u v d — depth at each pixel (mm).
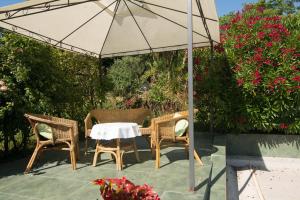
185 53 9148
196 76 7387
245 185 5969
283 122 7039
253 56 6852
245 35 7008
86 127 5750
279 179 6246
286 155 7148
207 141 7039
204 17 5094
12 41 5449
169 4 5242
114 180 2096
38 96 5801
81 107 7586
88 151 6266
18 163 5402
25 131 6055
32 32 5840
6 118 5594
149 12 6145
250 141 7344
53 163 5305
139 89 11711
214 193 3873
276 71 6695
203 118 7648
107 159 5562
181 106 9000
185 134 5055
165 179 4262
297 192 5570
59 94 6379
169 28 6715
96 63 8289
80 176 4484
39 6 4121
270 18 7309
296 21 7258
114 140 5977
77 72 7676
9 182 4250
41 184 4145
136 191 2031
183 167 4879
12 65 5355
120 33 7242
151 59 10844
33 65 5719
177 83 9148
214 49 7406
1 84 5102
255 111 6898
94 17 6281
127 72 12203
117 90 11961
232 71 7066
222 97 7223
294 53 6754
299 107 6844
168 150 6270
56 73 6340
